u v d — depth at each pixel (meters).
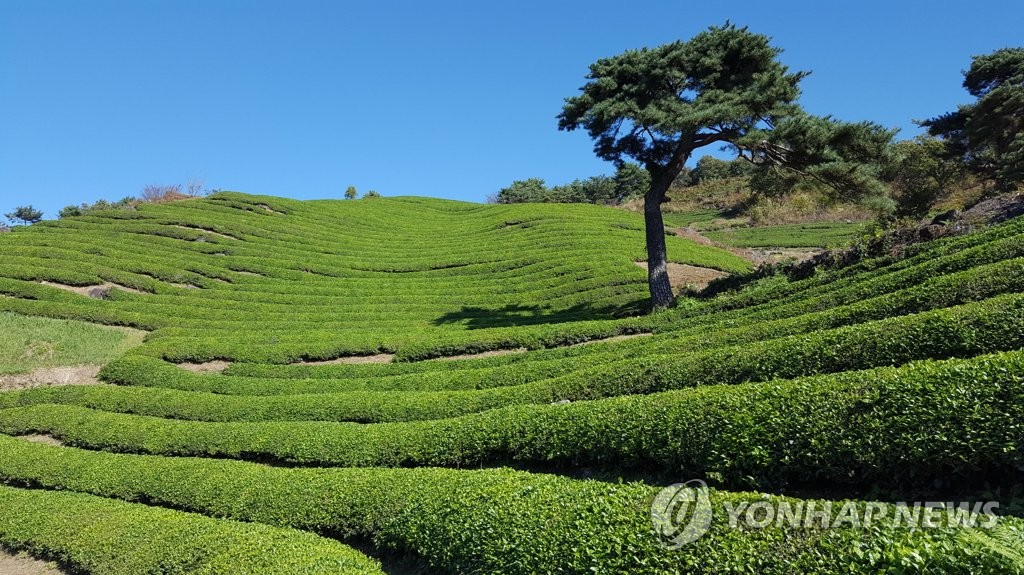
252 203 57.78
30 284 32.22
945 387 7.43
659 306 24.80
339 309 33.84
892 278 14.70
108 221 46.72
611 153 25.03
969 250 13.66
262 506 12.70
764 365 11.34
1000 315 9.15
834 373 9.38
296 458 15.23
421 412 16.25
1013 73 41.19
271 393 21.00
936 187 41.09
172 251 41.78
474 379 18.27
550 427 11.81
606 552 6.97
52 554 13.07
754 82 22.58
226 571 9.88
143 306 32.16
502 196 110.50
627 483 9.27
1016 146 34.16
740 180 82.44
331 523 11.60
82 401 21.36
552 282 36.09
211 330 29.12
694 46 23.45
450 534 9.18
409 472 11.90
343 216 61.69
